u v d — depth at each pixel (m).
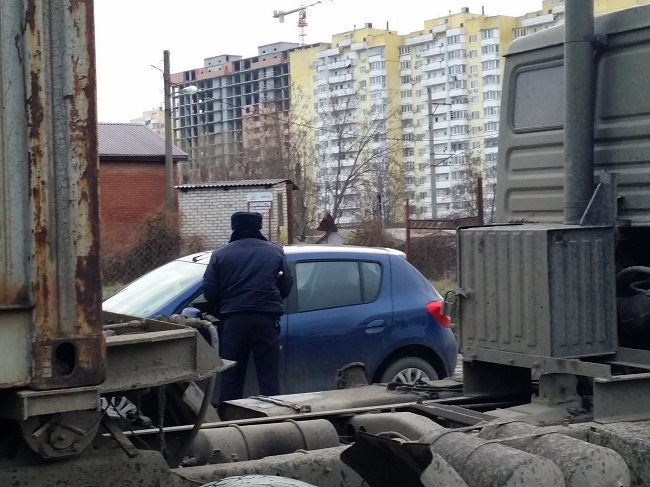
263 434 4.25
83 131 2.71
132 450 3.10
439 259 16.38
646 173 4.70
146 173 32.47
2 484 2.85
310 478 3.62
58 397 2.69
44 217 2.66
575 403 4.50
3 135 2.62
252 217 7.68
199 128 79.50
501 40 60.25
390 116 48.22
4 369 2.61
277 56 77.00
